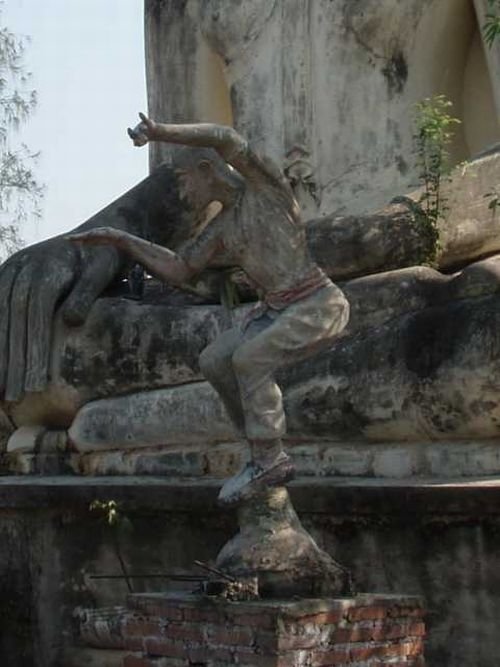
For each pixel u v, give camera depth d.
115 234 7.29
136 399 10.89
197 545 9.62
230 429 10.23
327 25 12.96
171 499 9.65
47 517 10.40
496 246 10.72
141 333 11.00
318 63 13.02
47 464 11.41
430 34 12.73
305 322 7.07
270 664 6.58
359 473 9.62
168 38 14.28
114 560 10.02
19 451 11.60
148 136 6.70
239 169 7.05
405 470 9.39
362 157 12.78
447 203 10.87
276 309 7.16
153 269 7.31
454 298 9.68
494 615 8.32
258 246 7.14
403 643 7.13
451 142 12.79
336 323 7.16
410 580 8.62
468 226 10.76
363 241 10.66
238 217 7.19
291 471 7.21
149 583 9.84
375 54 12.80
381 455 9.55
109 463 11.01
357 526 8.84
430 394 9.23
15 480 10.97
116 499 9.94
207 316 10.86
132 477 10.62
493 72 12.27
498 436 9.09
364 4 12.73
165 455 10.61
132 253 7.31
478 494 8.31
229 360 7.26
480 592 8.37
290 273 7.14
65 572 10.26
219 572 7.02
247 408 7.14
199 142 6.88
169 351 10.87
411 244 10.62
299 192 13.02
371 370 9.58
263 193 7.14
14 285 11.38
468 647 8.39
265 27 13.32
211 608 6.83
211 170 7.25
